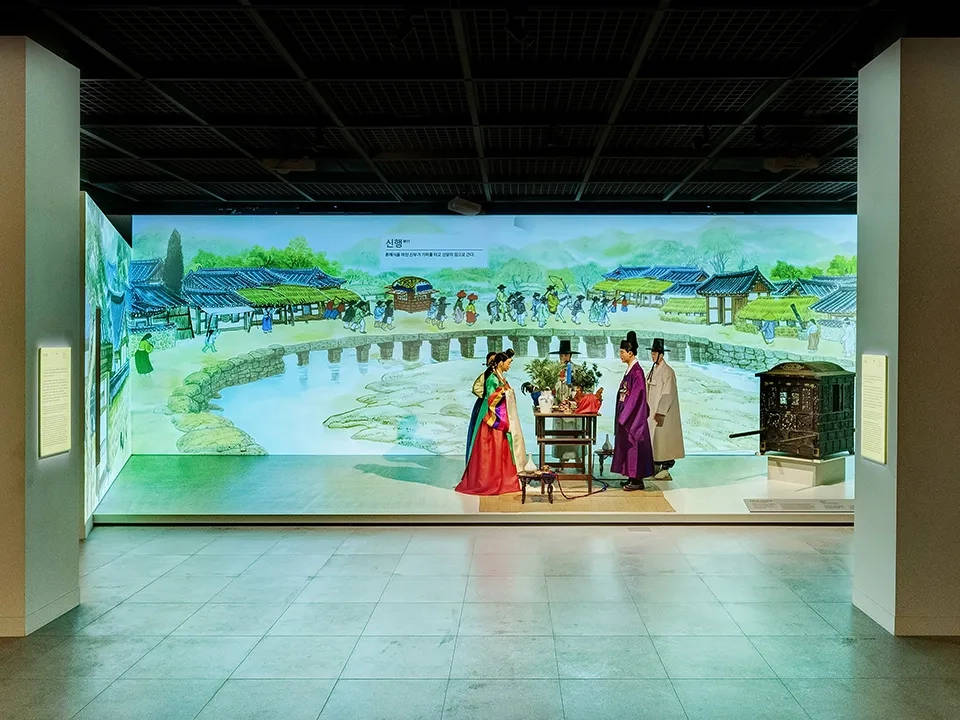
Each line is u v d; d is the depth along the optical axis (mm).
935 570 4582
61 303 4973
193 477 9125
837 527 7340
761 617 4910
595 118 6199
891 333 4652
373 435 10547
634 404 8406
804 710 3662
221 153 7340
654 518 7441
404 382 10570
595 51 4910
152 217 10406
